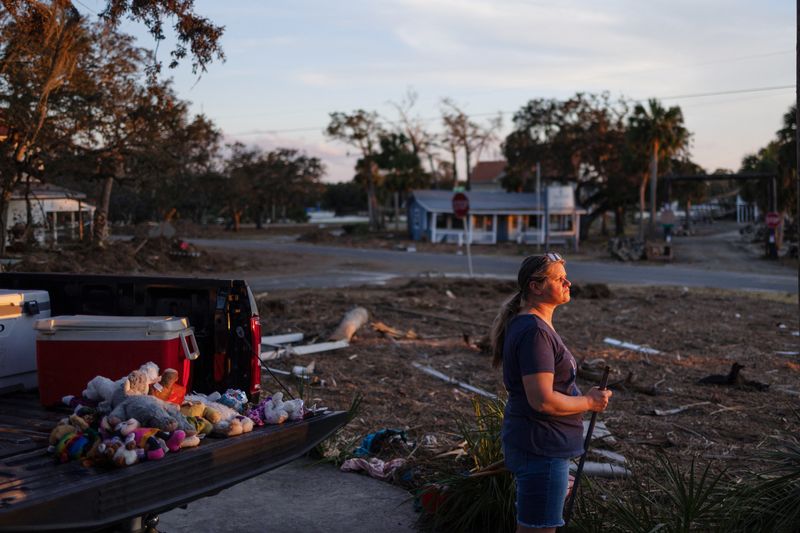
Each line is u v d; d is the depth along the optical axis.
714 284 27.47
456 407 8.00
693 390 9.02
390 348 11.79
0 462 3.46
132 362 4.23
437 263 38.00
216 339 5.00
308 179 90.06
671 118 51.03
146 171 27.39
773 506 4.29
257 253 43.75
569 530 4.25
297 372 9.41
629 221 101.88
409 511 5.05
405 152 75.50
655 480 5.30
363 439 6.49
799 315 16.75
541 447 3.26
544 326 3.29
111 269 30.05
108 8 10.46
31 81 17.97
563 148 61.12
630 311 17.16
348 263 37.38
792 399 8.59
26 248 28.89
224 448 3.70
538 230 59.38
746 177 47.00
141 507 3.32
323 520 4.89
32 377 5.02
